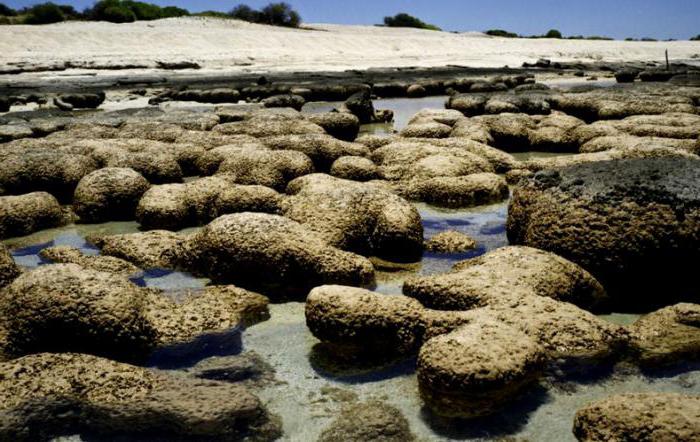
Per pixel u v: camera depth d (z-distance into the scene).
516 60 56.94
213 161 12.61
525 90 28.75
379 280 7.70
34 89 29.30
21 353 5.84
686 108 18.20
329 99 28.78
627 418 4.47
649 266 7.05
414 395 5.30
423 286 6.70
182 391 5.14
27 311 5.88
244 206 9.73
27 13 64.31
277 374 5.67
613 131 14.91
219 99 26.56
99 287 6.03
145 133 15.09
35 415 4.96
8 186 11.34
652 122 15.85
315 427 4.93
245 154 11.80
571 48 68.31
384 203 8.86
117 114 19.31
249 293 6.95
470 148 13.56
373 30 79.12
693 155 11.73
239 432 4.86
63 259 8.38
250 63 47.25
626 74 35.00
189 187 10.34
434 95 32.09
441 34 79.69
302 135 13.43
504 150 16.08
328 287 6.04
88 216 10.34
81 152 12.92
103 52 45.94
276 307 7.03
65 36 47.16
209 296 6.78
